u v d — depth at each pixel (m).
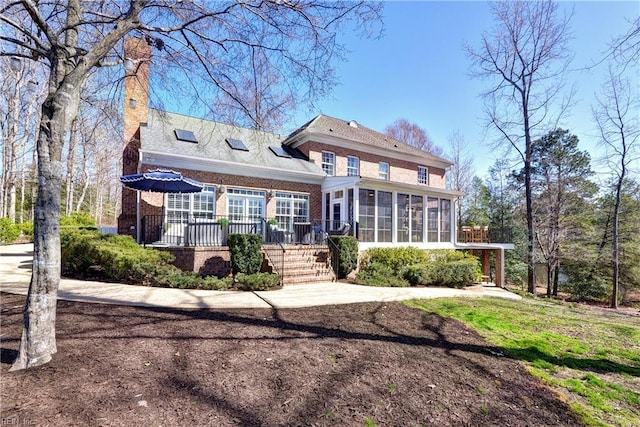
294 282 8.84
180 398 2.55
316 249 10.50
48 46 3.47
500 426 2.55
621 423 2.78
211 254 8.91
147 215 10.04
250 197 12.46
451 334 4.96
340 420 2.43
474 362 3.87
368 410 2.60
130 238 8.55
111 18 4.05
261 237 8.79
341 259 9.98
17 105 18.06
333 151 15.95
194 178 11.16
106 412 2.29
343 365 3.44
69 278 7.70
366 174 17.31
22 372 2.82
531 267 15.07
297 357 3.57
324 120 17.94
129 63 5.30
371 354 3.82
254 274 7.94
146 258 7.48
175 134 11.92
